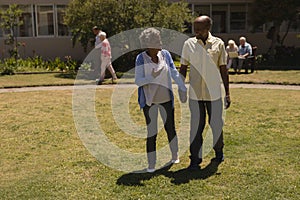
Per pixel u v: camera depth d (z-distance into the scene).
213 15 23.20
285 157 5.91
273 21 20.92
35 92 12.92
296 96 11.53
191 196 4.62
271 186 4.85
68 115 9.20
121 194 4.71
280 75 16.12
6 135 7.45
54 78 16.08
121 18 17.20
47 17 22.03
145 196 4.64
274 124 8.00
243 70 18.06
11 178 5.27
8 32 21.52
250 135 7.15
